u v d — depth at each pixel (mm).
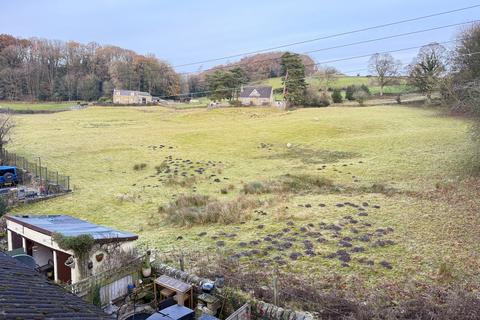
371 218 20438
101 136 54094
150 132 56594
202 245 17734
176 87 123750
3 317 4996
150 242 18516
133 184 32094
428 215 20297
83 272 12359
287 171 33594
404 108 65125
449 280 13086
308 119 58969
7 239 17859
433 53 63812
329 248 16547
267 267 14766
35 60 126062
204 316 10289
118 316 11359
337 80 101938
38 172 34406
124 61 129875
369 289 12703
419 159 33812
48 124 67625
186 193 28375
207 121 66625
